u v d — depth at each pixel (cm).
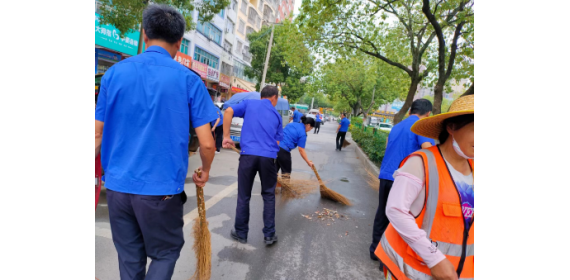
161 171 161
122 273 171
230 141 337
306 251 326
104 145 164
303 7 864
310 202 504
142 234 170
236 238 335
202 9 995
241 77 3653
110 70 162
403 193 138
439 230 137
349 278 279
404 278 144
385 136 979
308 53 1259
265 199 332
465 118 134
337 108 5078
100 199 408
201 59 2552
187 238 327
